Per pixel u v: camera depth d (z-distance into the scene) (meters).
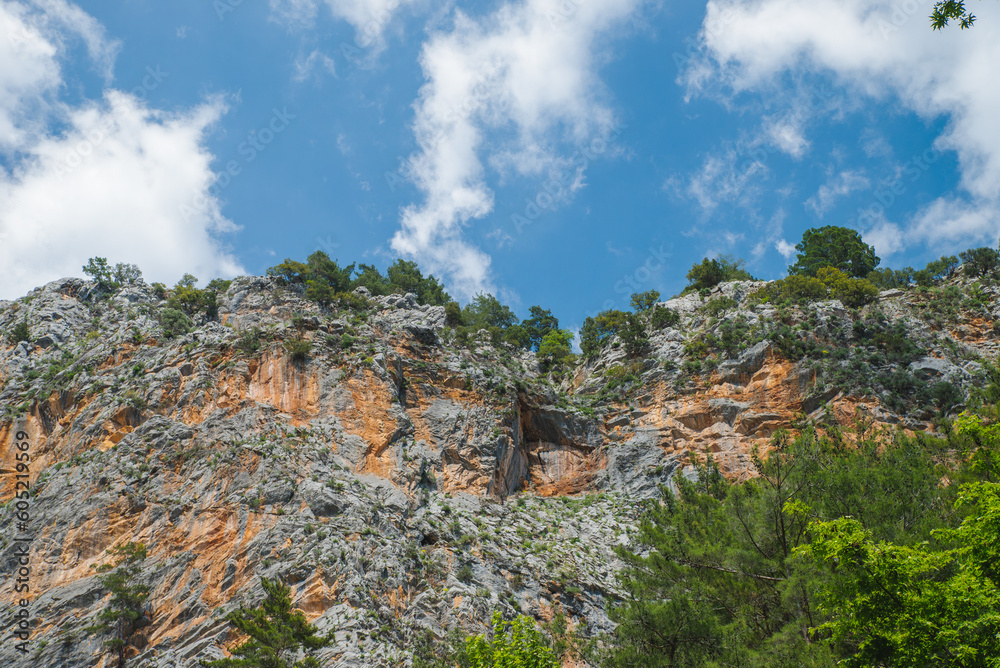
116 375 78.62
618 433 85.25
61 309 98.31
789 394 79.75
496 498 75.19
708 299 105.88
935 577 29.28
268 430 69.19
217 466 65.19
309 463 66.56
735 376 83.75
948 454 38.19
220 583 57.94
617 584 64.94
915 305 89.81
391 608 56.12
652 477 79.44
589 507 77.31
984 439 31.64
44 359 90.06
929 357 80.50
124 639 54.59
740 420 79.69
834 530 28.08
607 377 92.94
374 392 76.19
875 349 82.06
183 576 58.41
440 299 120.44
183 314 95.38
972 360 80.69
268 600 48.19
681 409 83.69
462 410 80.38
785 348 82.69
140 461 66.62
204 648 52.44
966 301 87.69
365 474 69.38
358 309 99.00
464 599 58.12
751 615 34.72
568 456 83.94
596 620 61.62
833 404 76.31
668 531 41.25
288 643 46.59
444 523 67.69
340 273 107.75
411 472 71.31
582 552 68.81
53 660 52.91
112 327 95.50
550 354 108.81
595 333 109.19
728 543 36.94
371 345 80.81
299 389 74.31
